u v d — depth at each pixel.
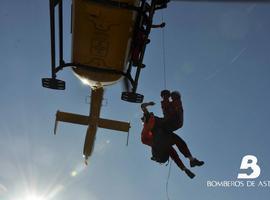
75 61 13.71
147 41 12.70
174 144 12.02
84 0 12.45
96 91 15.09
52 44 13.06
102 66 13.75
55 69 13.55
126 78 14.28
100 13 12.74
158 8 12.41
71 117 15.27
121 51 13.48
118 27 13.02
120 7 12.33
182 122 11.94
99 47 13.37
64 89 13.80
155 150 11.80
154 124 11.88
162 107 12.03
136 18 12.98
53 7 12.53
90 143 15.41
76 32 13.23
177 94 12.05
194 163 11.85
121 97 13.86
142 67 13.44
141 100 13.79
